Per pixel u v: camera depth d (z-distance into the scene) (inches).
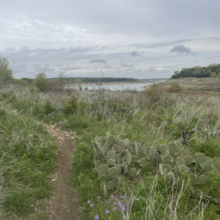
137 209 91.4
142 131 203.0
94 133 201.2
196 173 117.6
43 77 606.9
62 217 92.1
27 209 91.9
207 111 268.7
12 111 253.6
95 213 88.4
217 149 154.9
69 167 140.7
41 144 153.0
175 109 298.8
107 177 117.8
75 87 631.2
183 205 92.3
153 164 132.9
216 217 84.4
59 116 267.1
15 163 124.3
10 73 1023.0
